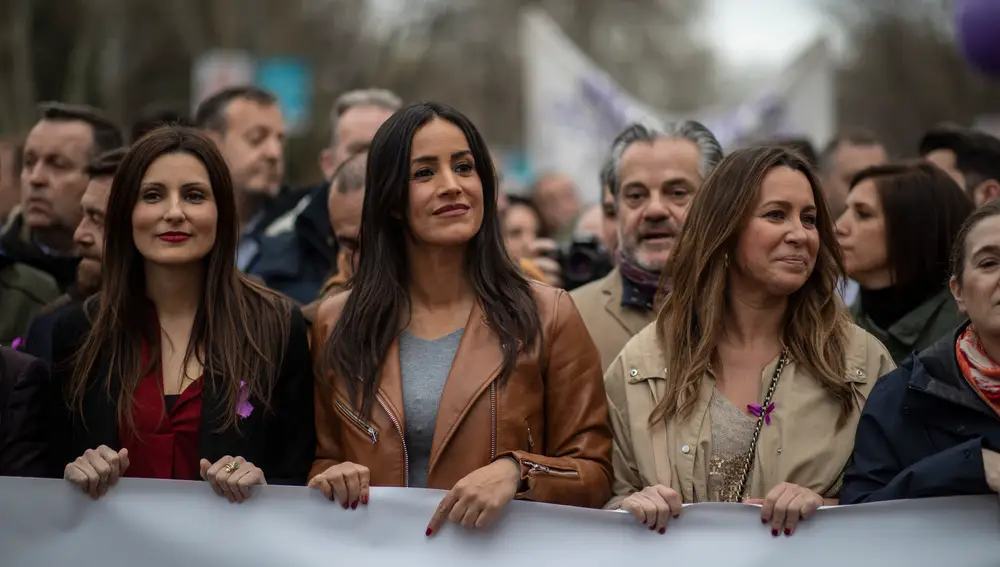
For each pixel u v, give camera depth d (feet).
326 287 32.86
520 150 207.10
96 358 26.55
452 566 24.67
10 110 95.50
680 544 24.49
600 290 33.99
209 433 25.96
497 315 25.85
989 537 23.52
